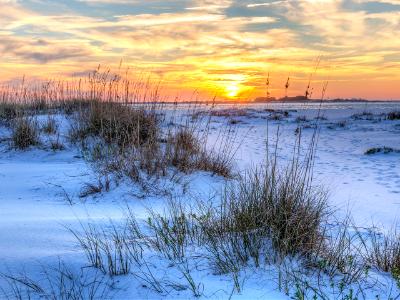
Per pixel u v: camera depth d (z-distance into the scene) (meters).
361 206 6.33
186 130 8.79
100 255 3.42
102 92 10.46
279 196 3.97
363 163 10.74
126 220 4.75
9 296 2.85
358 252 3.99
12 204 5.70
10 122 11.52
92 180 6.76
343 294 2.87
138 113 9.23
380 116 29.00
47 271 3.21
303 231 3.59
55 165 8.20
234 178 7.41
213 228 3.87
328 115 34.62
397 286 3.07
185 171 7.19
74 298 2.83
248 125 23.17
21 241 3.88
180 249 3.57
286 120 26.28
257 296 2.78
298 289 2.78
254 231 3.59
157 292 2.88
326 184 8.00
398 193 7.26
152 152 7.41
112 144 8.29
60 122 11.66
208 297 2.78
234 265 3.15
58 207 5.54
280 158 11.09
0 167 8.24
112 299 2.84
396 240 4.44
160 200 5.94
